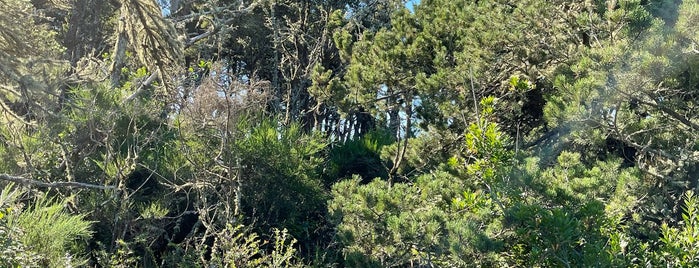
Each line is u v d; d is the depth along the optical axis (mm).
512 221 7992
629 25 10102
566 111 9812
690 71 10000
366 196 10133
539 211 7551
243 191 14508
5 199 7648
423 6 14391
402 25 14156
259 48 25094
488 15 12680
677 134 10953
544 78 12383
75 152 12031
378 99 14000
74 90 11219
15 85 8688
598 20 10867
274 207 15039
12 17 8109
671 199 11086
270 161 14688
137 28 8289
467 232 7895
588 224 7863
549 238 7500
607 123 10414
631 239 8539
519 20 12133
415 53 13383
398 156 13672
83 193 12156
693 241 7582
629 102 10734
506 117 12688
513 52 12383
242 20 24000
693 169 11117
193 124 12359
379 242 9992
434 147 12641
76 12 16094
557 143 11984
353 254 10141
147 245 12609
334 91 14312
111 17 17328
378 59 13695
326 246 15289
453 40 13641
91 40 16844
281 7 24938
